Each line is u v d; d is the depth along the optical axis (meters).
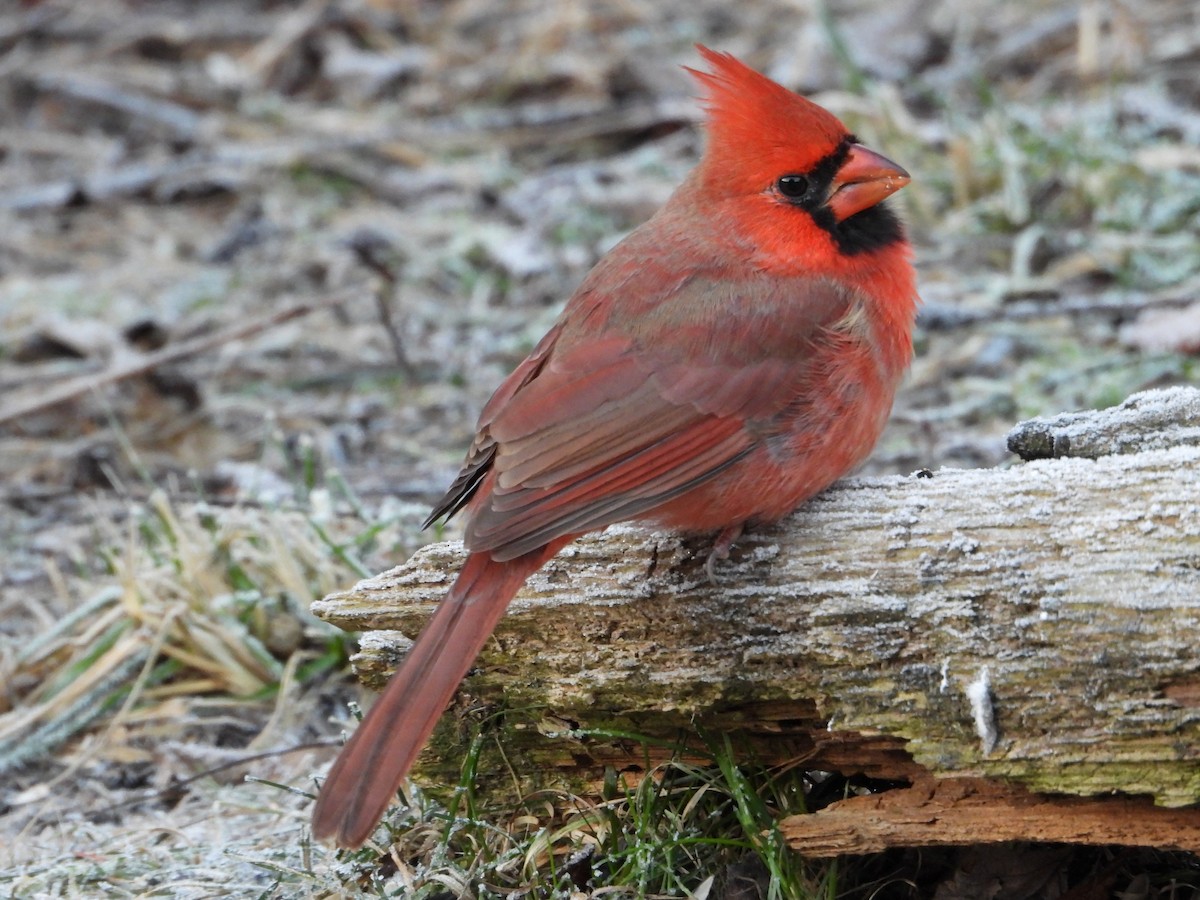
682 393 6.69
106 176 15.59
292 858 7.06
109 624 9.16
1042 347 11.44
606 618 6.47
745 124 7.14
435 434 11.70
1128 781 5.75
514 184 14.76
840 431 6.80
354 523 9.67
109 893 7.03
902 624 6.02
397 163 15.54
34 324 13.20
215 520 9.55
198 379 12.56
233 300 13.61
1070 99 14.25
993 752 5.86
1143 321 11.23
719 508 6.58
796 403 6.72
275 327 13.11
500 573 6.27
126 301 13.69
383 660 6.78
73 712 8.80
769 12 16.86
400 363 12.34
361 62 16.95
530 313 12.99
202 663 8.99
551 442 6.61
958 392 11.09
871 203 7.06
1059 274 12.12
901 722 6.02
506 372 12.27
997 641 5.89
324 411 12.04
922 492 6.26
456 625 6.18
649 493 6.56
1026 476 6.12
